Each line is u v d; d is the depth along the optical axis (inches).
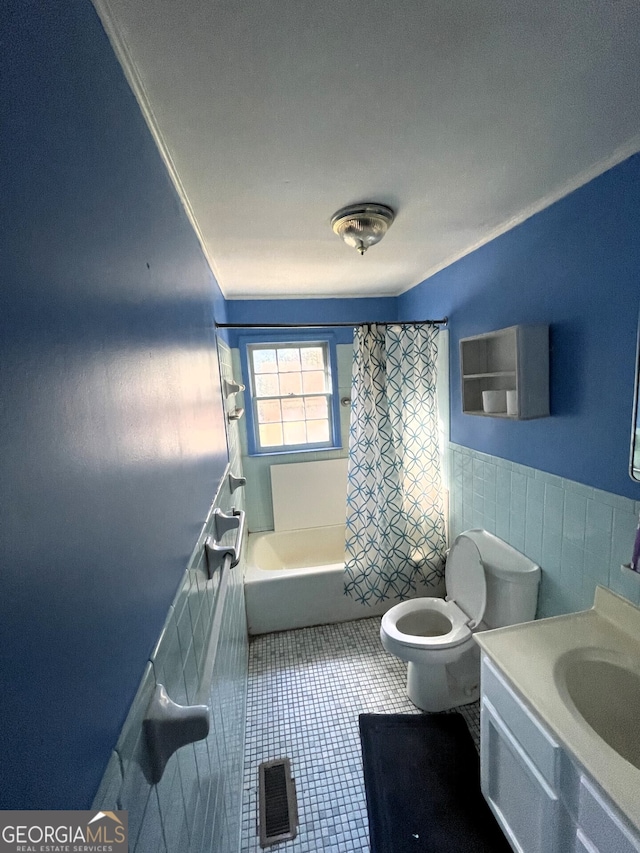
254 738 72.7
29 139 15.7
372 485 102.5
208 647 39.9
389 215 63.1
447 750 68.8
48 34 18.0
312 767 67.2
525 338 61.4
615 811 33.4
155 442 30.1
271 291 116.3
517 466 72.8
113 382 22.9
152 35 28.5
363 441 102.2
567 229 57.5
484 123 41.9
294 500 129.4
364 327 99.5
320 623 105.2
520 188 57.4
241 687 76.9
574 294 57.3
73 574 16.9
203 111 37.4
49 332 16.3
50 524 15.5
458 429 95.2
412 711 77.2
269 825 58.9
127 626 22.4
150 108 36.2
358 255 85.7
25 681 13.4
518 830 48.3
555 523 63.9
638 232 47.4
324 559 130.3
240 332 122.5
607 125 42.9
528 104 38.9
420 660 72.0
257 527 130.6
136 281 29.0
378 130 42.3
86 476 18.6
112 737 19.6
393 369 101.3
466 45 31.3
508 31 30.1
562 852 40.6
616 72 34.9
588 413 56.4
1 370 13.1
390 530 103.0
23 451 14.1
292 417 131.1
